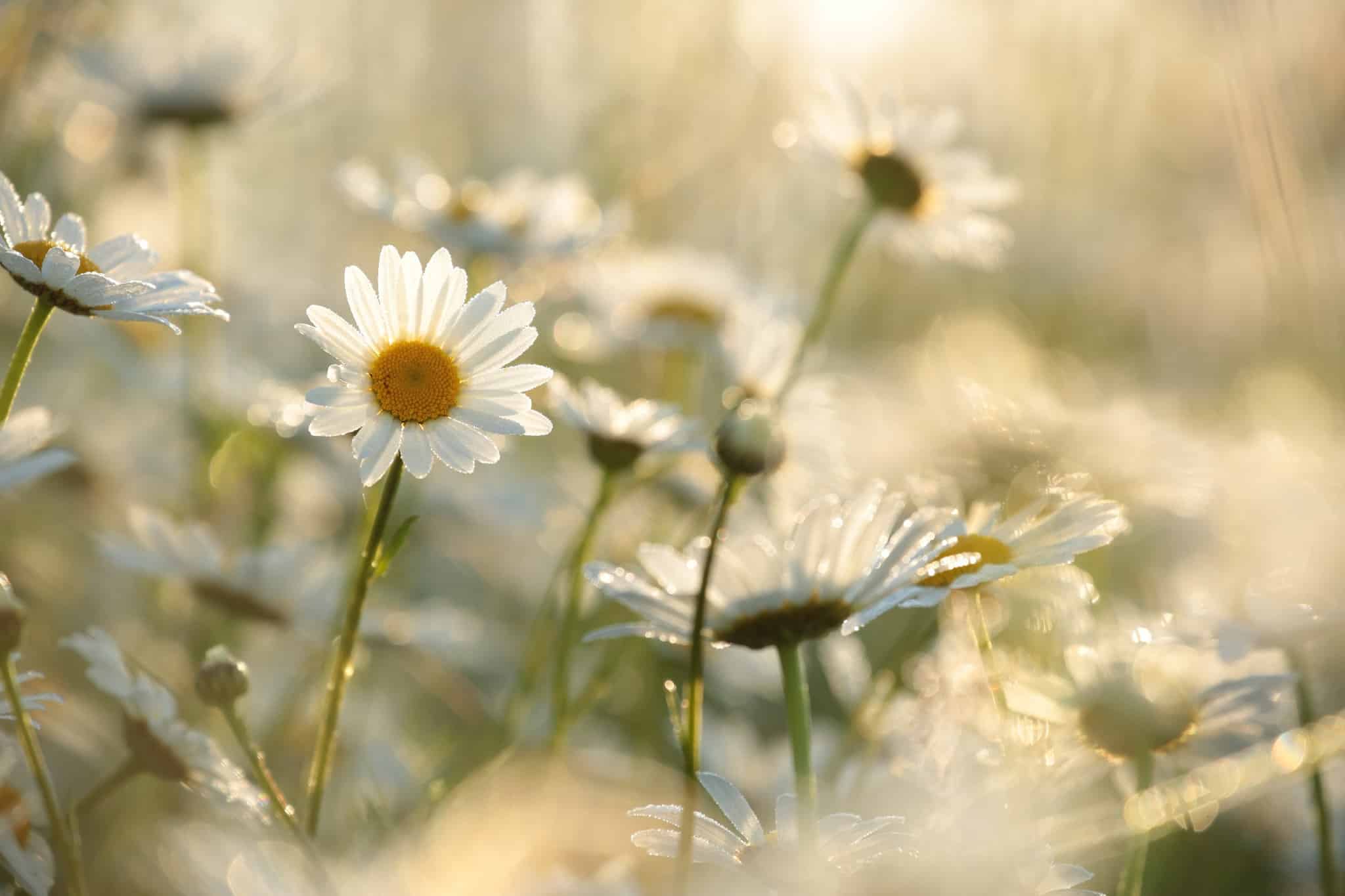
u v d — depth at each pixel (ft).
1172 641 2.82
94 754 3.03
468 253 3.66
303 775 3.15
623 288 4.19
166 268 3.97
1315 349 3.51
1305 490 3.27
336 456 3.62
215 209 4.83
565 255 3.68
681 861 2.61
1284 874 3.18
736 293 4.22
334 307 4.64
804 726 2.71
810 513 2.73
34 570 3.30
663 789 3.12
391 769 3.18
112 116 3.89
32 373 3.69
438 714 3.48
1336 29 3.39
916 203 3.52
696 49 4.84
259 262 4.82
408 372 2.65
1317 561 3.10
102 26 3.97
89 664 3.18
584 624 3.35
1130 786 2.93
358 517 3.68
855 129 3.57
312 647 3.24
